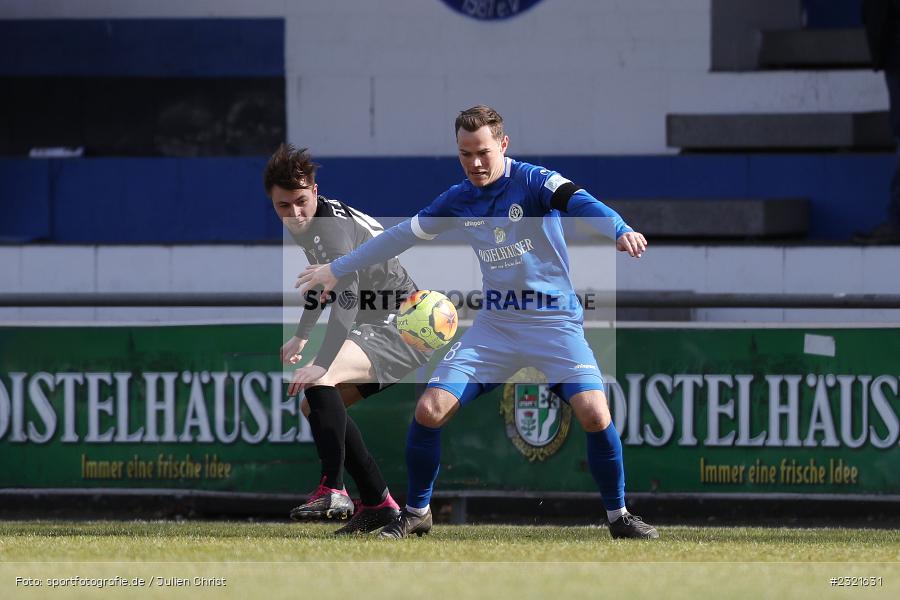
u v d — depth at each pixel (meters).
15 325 23.42
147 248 37.62
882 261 35.84
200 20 45.03
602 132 44.34
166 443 23.34
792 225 40.94
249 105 45.12
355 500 22.97
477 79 44.56
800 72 43.16
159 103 45.25
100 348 23.39
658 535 17.69
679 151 44.06
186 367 23.30
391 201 43.59
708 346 22.75
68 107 45.25
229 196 43.81
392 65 44.75
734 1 44.22
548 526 21.58
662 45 44.16
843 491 22.55
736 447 22.72
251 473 23.14
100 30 45.12
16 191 43.88
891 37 38.25
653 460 22.80
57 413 23.42
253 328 23.16
